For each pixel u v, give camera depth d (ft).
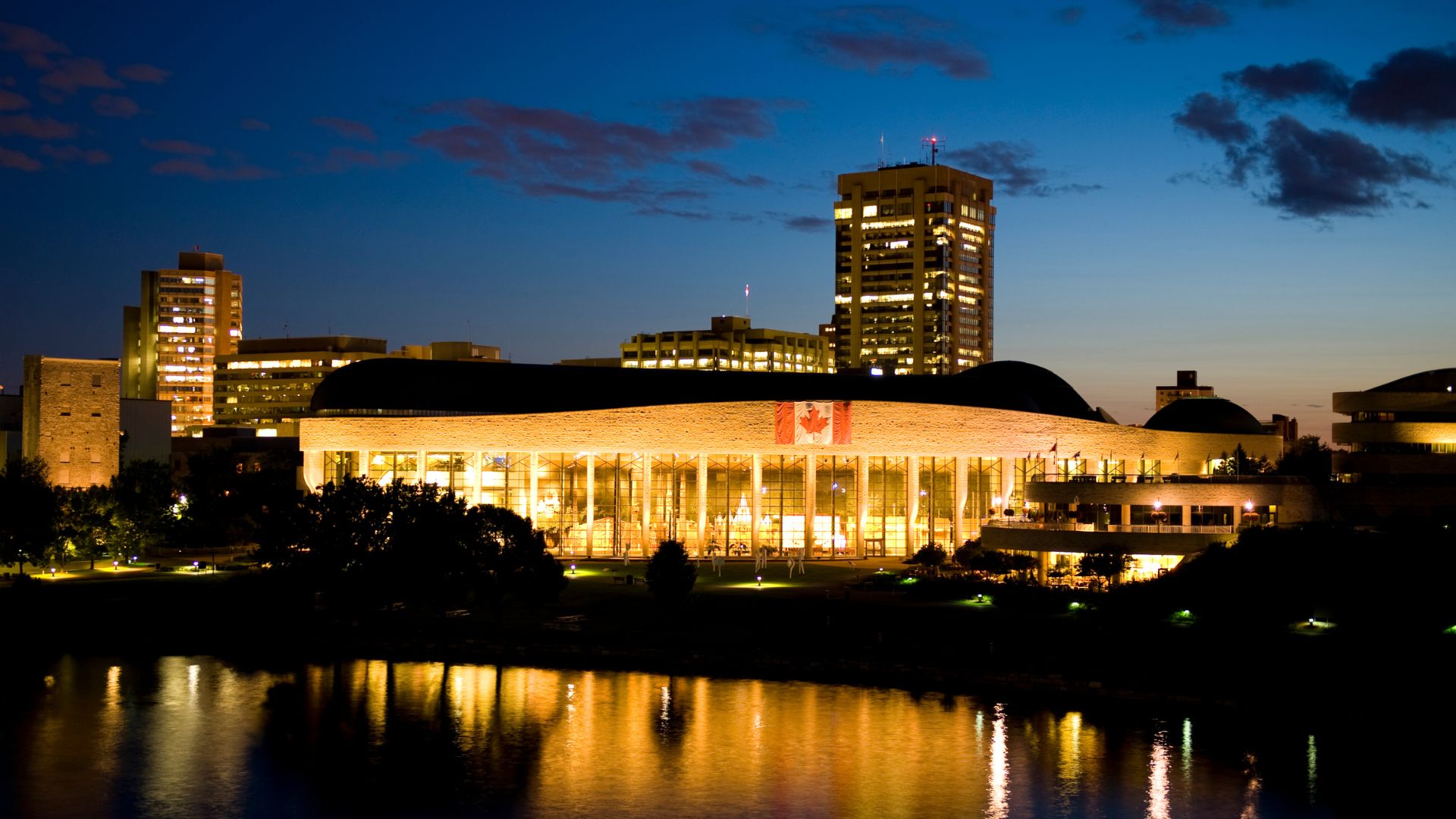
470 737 374.02
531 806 322.96
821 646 468.75
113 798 327.47
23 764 350.84
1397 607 462.60
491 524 526.57
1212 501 569.23
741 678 440.04
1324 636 456.04
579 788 334.85
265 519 537.65
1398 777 343.05
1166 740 373.81
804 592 588.91
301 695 417.69
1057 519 611.06
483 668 454.81
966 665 440.86
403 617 531.09
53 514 629.51
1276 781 340.39
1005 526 593.83
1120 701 411.75
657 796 329.11
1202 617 476.54
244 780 339.77
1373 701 400.47
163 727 382.42
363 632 500.33
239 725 385.09
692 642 475.72
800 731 380.17
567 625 509.76
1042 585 557.74
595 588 607.78
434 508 517.55
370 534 516.32
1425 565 479.00
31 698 412.36
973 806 323.37
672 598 526.16
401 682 433.48
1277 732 381.40
